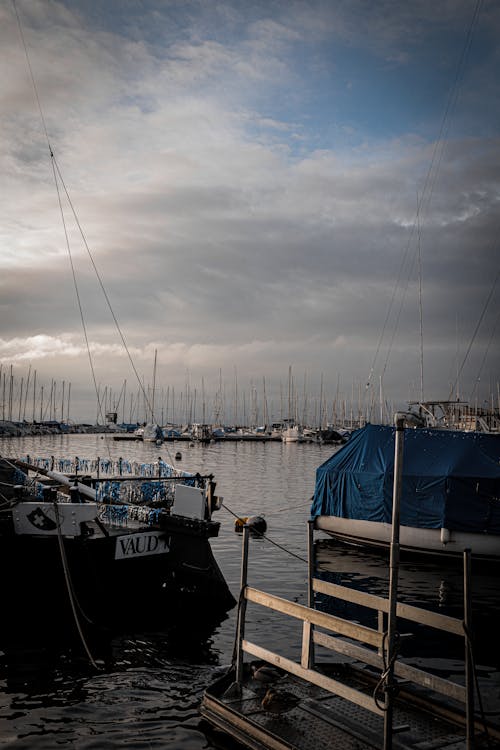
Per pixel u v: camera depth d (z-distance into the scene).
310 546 9.76
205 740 9.25
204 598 16.09
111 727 9.63
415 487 22.91
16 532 15.16
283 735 8.41
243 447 121.88
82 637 12.86
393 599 7.45
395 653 7.43
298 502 39.56
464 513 21.95
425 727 8.71
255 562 21.86
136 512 16.88
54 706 10.34
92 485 19.86
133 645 13.37
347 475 24.75
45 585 15.23
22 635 14.00
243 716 8.90
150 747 9.05
